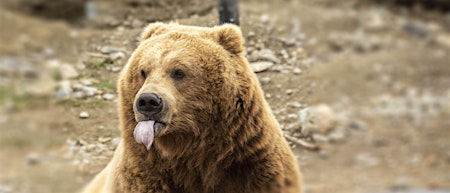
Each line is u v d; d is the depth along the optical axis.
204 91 7.06
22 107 19.28
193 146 7.17
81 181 10.15
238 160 7.13
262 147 7.11
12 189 13.62
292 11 23.30
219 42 7.32
